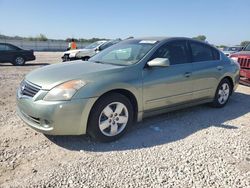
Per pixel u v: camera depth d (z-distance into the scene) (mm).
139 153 3732
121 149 3859
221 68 5797
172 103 4898
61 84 3709
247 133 4539
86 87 3768
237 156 3678
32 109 3723
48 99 3658
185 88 5039
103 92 3885
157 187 2945
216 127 4816
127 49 4980
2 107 5781
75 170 3262
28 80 4059
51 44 51438
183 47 5184
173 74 4777
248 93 7836
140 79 4312
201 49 5562
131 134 4418
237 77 6344
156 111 4707
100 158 3576
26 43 49344
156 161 3502
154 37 5285
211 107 6070
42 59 22453
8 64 18094
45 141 4066
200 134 4461
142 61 4461
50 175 3146
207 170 3303
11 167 3336
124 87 4109
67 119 3670
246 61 8195
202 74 5328
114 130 4121
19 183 2986
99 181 3039
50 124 3670
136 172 3232
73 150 3805
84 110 3740
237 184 3020
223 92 6070
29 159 3533
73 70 4156
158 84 4539
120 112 4160
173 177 3141
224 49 20172
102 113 3959
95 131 3926
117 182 3023
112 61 4750
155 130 4605
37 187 2916
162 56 4754
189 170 3297
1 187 2908
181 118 5277
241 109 6051
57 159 3539
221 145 4020
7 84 8539
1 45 16484
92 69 4172
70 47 20531
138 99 4320
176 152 3773
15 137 4195
